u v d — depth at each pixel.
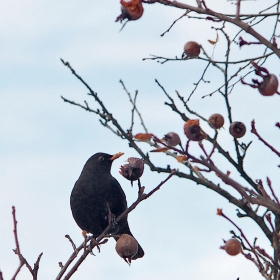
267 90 5.84
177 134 5.80
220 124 6.66
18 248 6.12
